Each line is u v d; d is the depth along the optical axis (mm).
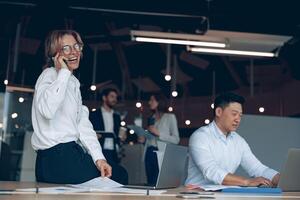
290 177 1917
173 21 6406
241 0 5484
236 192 1617
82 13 6230
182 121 9578
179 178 1961
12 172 5949
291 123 4953
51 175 1742
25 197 1052
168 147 1751
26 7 6230
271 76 9695
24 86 7652
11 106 6770
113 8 5922
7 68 7180
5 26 7004
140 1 5836
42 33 7699
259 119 4930
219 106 2676
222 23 5293
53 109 1713
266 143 4910
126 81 9242
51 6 6012
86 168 1789
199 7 5625
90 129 1962
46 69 1884
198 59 9578
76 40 1896
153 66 9352
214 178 2305
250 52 5980
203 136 2584
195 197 1214
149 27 6879
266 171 2602
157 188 1677
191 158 2588
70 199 1039
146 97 9336
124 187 1646
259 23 5270
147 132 5578
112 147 4762
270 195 1479
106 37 8250
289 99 9375
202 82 9727
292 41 5742
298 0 5398
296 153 1908
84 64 8938
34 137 1810
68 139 1807
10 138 6191
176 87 9531
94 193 1293
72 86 1900
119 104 9188
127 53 9164
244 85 9953
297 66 8945
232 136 2732
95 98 8852
